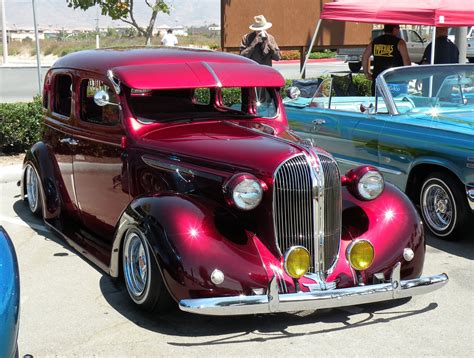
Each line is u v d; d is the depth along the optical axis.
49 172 6.72
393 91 7.15
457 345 4.41
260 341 4.46
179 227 4.42
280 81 6.06
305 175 4.54
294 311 4.55
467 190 6.23
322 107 8.17
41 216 7.38
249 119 5.94
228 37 14.48
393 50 9.83
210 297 4.27
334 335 4.55
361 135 7.30
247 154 4.73
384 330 4.63
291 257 4.38
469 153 6.16
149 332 4.59
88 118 6.02
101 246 5.78
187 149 5.02
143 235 4.57
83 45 50.62
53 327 4.67
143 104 5.57
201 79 5.63
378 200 5.03
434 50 10.55
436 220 6.79
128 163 5.44
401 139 6.82
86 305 5.05
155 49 6.27
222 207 4.67
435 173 6.63
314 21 15.76
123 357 4.23
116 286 5.43
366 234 4.82
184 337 4.51
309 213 4.56
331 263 4.69
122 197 5.59
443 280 4.68
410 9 10.19
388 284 4.50
